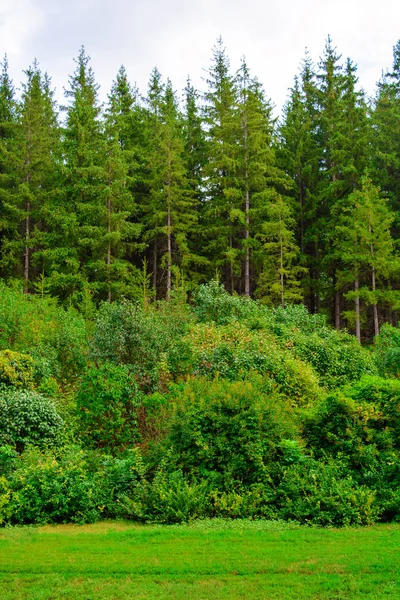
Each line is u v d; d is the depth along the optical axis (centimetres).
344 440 922
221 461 912
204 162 3884
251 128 3494
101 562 626
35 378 1376
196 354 1434
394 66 3809
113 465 935
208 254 3581
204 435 925
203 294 1961
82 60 3703
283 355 1513
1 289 1945
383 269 2936
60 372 1555
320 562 620
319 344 1702
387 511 844
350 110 3556
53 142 3775
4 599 522
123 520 847
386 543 693
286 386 1390
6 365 1245
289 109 4159
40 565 615
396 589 539
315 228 3469
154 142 3641
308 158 3747
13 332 1647
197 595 530
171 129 3500
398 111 3625
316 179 3719
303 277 3541
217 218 3481
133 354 1387
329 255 3231
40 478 857
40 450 1041
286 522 809
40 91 4009
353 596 523
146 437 1130
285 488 867
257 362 1432
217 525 793
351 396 983
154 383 1342
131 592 539
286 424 955
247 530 762
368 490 841
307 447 973
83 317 2189
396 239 3238
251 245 3234
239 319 1855
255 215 3347
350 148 3441
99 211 3028
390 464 877
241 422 916
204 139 3897
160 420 1100
